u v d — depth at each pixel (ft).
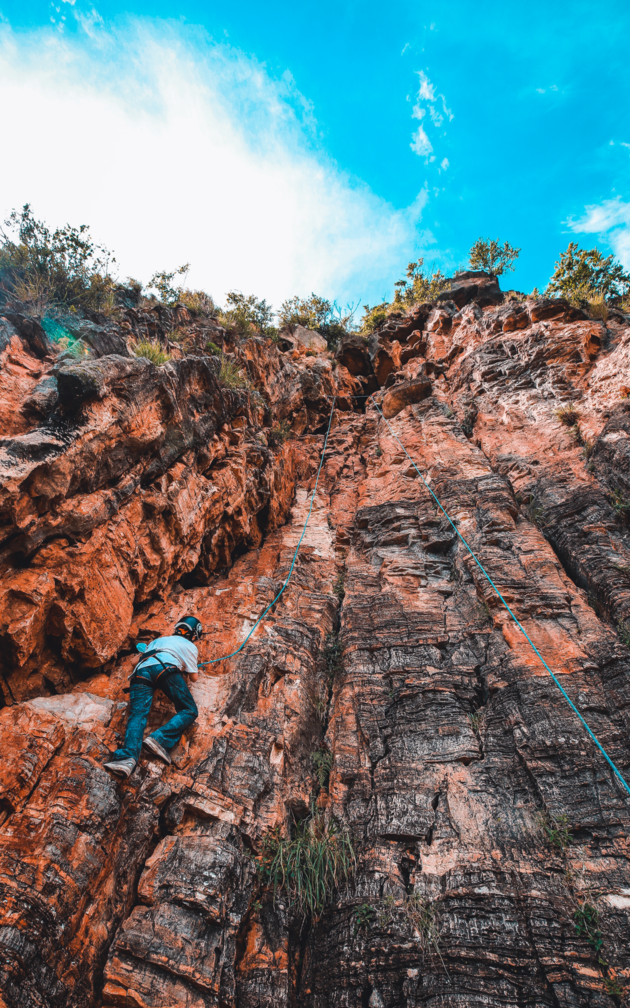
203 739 14.21
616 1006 9.65
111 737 12.98
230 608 19.12
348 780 14.84
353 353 43.27
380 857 12.86
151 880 11.21
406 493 26.16
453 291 44.65
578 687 15.10
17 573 12.80
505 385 30.58
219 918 10.88
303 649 18.25
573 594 18.03
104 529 15.46
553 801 12.97
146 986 9.73
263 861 12.60
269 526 25.95
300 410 35.68
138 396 16.57
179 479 19.02
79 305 19.89
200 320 31.60
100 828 10.73
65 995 9.02
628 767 13.16
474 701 16.14
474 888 11.75
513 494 23.48
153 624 17.62
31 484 12.69
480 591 19.11
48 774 11.16
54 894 9.39
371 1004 10.57
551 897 11.32
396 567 21.61
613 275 41.78
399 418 33.83
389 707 16.38
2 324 15.02
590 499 21.12
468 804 13.56
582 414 25.49
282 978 10.96
